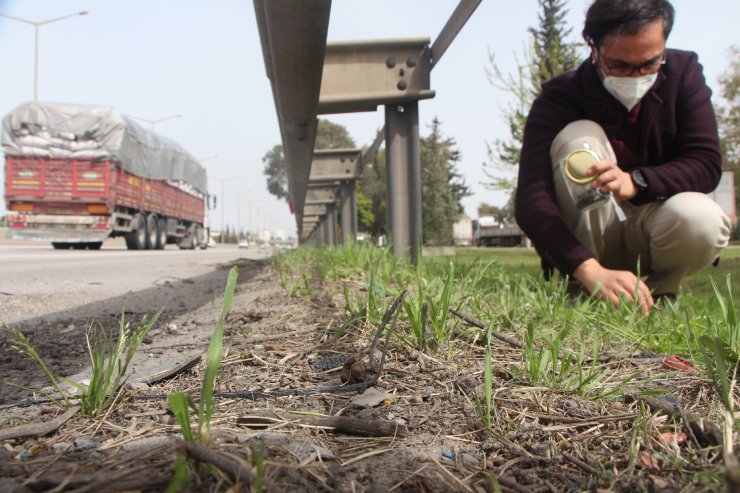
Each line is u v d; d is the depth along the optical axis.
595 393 1.29
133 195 17.45
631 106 2.71
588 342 1.86
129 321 2.56
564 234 2.73
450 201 32.16
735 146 20.22
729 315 1.64
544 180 2.93
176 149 21.83
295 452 0.94
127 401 1.23
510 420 1.13
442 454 0.98
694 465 0.92
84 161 15.53
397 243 3.78
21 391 1.40
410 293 2.10
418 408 1.19
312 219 17.69
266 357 1.62
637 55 2.46
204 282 4.93
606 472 0.90
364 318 1.92
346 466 0.92
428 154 31.39
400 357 1.55
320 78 2.88
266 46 2.97
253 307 2.67
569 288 3.12
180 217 23.09
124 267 7.45
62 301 3.47
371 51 3.55
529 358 1.43
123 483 0.77
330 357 1.58
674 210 2.81
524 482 0.88
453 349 1.63
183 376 1.47
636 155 2.90
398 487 0.86
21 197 15.31
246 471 0.73
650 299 2.36
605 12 2.44
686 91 2.79
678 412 1.11
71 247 18.81
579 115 2.99
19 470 0.86
